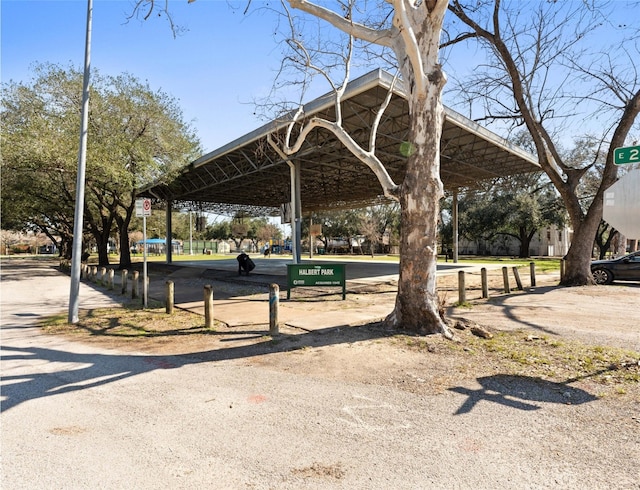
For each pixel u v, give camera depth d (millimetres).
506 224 44688
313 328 7305
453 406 3889
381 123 15633
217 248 75000
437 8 6305
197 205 36719
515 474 2725
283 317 8406
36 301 11766
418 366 5082
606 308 9062
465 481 2650
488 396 4117
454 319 7695
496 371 4848
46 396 4301
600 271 13938
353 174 24328
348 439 3271
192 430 3469
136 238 63656
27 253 74188
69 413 3852
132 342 6668
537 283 14430
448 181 25719
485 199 44344
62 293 13633
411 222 6586
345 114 14617
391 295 11898
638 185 4016
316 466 2871
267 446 3176
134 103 20469
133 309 9797
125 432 3441
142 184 22391
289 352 5848
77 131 18750
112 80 20406
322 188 29781
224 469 2848
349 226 56969
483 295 10898
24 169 19141
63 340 6875
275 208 39438
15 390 4480
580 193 31984
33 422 3656
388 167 22641
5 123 19609
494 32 12023
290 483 2662
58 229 35562
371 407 3898
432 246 6555
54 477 2750
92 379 4832
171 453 3078
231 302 10711
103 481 2699
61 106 20031
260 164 21031
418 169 6465
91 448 3168
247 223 81312
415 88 6441
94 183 21344
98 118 19531
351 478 2711
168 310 9047
